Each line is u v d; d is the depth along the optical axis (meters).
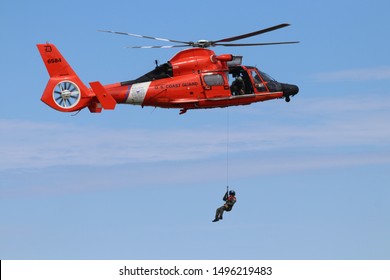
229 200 125.31
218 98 131.00
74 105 124.62
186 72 130.12
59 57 124.50
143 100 127.75
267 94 135.75
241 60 135.00
